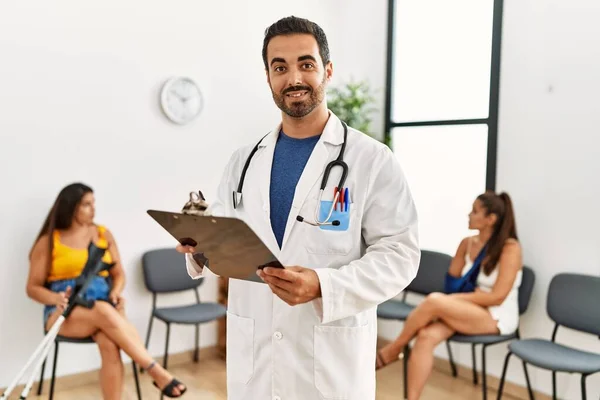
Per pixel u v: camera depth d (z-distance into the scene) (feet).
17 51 10.10
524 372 10.44
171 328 12.19
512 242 9.91
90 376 11.20
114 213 11.34
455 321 9.53
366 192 4.50
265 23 13.17
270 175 4.84
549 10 10.22
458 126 12.10
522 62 10.71
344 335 4.49
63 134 10.66
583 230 9.77
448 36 12.26
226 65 12.64
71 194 9.71
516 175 10.87
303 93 4.38
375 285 4.12
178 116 11.91
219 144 12.67
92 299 9.36
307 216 4.55
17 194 10.25
